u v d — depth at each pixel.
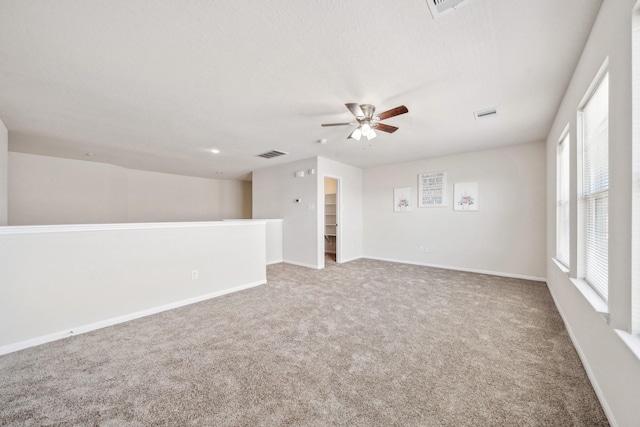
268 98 2.59
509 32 1.67
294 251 5.61
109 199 5.74
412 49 1.84
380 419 1.38
